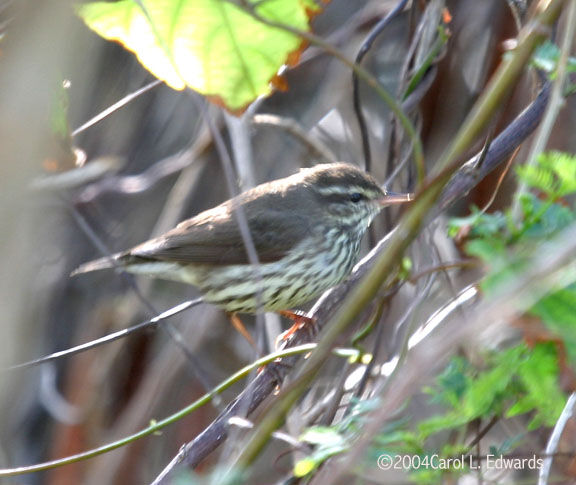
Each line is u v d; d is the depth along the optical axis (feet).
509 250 22.09
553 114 24.06
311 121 50.98
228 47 26.73
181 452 29.84
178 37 26.48
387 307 34.65
